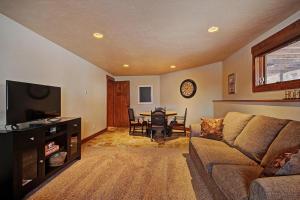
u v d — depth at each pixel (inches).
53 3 80.4
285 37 97.0
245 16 94.0
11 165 74.6
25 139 80.9
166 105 284.2
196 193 84.0
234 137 102.5
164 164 121.4
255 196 43.1
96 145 174.4
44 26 105.6
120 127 292.5
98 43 136.3
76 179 98.7
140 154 144.4
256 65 129.8
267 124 80.4
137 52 161.9
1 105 92.4
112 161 127.6
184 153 147.0
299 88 89.0
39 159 90.0
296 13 90.4
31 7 84.0
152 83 301.6
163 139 199.6
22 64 105.3
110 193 84.3
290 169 47.1
